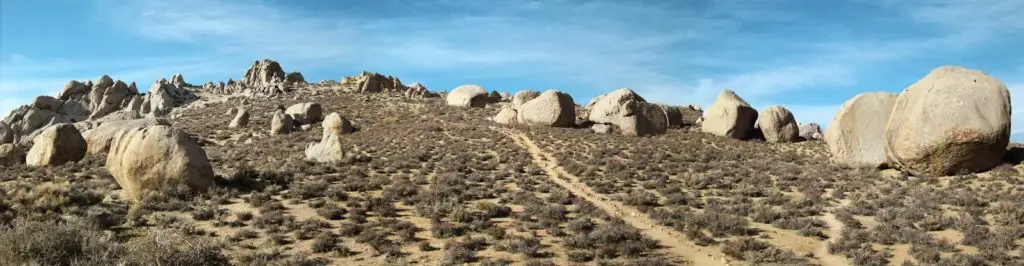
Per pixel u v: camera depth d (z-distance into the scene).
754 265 17.06
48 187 21.19
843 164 33.69
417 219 21.56
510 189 27.39
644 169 33.91
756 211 23.41
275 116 55.50
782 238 20.06
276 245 17.84
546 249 18.19
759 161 36.66
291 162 33.34
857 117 33.22
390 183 28.14
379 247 17.67
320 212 21.42
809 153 41.53
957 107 27.64
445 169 32.38
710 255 18.16
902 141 29.11
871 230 20.36
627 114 50.41
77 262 11.78
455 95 82.06
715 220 21.53
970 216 21.12
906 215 21.73
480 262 16.69
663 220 21.97
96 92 90.31
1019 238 18.81
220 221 19.97
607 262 16.77
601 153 38.72
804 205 24.42
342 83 116.06
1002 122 27.16
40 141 32.69
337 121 53.81
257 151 40.88
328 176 28.92
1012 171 27.80
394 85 109.19
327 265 16.30
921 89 29.56
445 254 17.12
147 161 22.94
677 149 41.03
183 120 74.69
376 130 53.91
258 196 23.39
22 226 13.16
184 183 23.09
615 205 24.69
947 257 17.28
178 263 13.19
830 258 17.98
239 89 112.94
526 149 40.69
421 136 47.44
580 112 72.69
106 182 25.61
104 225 18.75
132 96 92.69
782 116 47.06
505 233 19.73
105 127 41.44
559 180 30.25
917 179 28.33
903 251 18.27
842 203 25.05
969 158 27.58
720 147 43.78
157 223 19.36
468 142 44.34
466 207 23.42
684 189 28.31
